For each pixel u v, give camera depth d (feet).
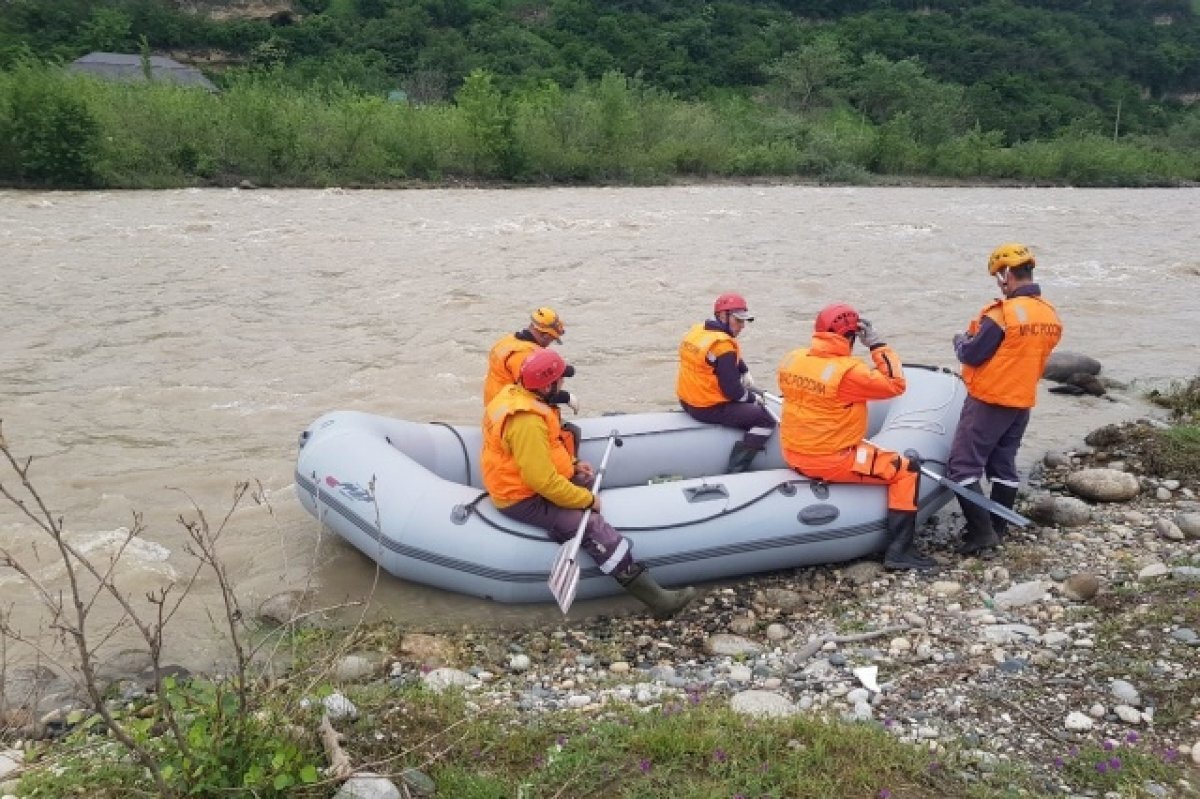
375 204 69.62
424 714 12.28
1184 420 26.71
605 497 17.57
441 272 45.09
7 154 71.41
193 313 36.45
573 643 15.92
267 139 79.66
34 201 63.62
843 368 17.78
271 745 10.23
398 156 86.53
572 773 11.08
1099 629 14.88
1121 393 30.22
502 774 11.25
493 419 16.11
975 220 73.56
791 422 18.56
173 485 21.72
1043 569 17.71
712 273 47.16
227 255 47.24
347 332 34.76
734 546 17.57
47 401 26.91
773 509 17.88
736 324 21.29
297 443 24.47
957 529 20.42
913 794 10.86
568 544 15.94
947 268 50.98
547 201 75.97
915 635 15.35
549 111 97.76
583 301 40.57
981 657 14.39
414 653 15.33
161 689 10.40
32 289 39.11
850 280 46.91
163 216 58.65
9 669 14.03
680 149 104.78
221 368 30.37
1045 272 50.85
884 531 18.51
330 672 12.78
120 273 42.52
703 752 11.45
